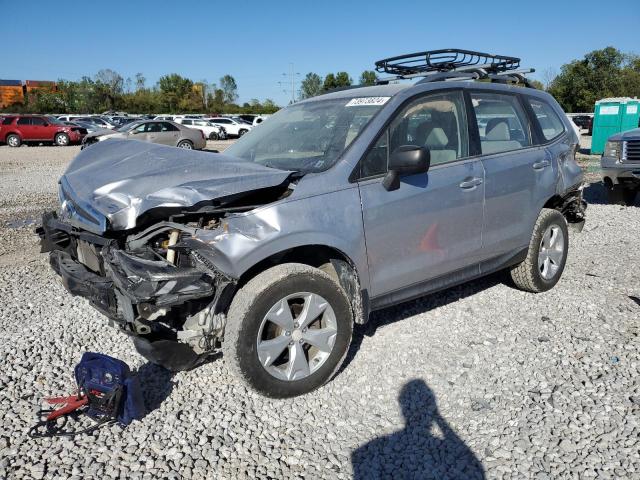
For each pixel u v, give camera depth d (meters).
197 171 3.48
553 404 3.36
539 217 5.00
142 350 3.25
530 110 5.09
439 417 3.29
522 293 5.21
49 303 5.19
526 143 4.96
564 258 5.32
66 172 4.23
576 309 4.80
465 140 4.39
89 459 2.95
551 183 5.01
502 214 4.57
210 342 3.33
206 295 3.19
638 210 9.02
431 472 2.83
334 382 3.71
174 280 3.09
